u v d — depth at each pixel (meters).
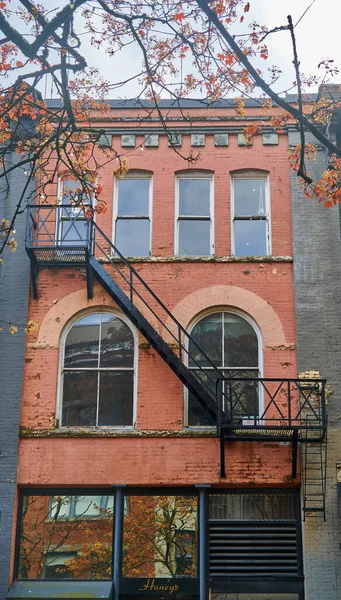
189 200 19.11
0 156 16.11
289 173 19.11
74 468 17.06
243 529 16.81
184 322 18.02
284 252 18.52
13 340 17.88
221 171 19.17
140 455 17.11
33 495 17.14
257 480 16.91
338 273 18.23
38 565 16.69
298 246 18.44
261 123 19.39
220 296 18.14
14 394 17.52
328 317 17.92
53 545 16.83
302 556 16.61
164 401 17.48
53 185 19.03
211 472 16.97
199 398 17.05
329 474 16.92
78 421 17.56
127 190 19.22
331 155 17.23
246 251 18.69
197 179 19.28
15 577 16.61
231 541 16.75
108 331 18.12
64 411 17.62
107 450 17.16
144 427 17.33
